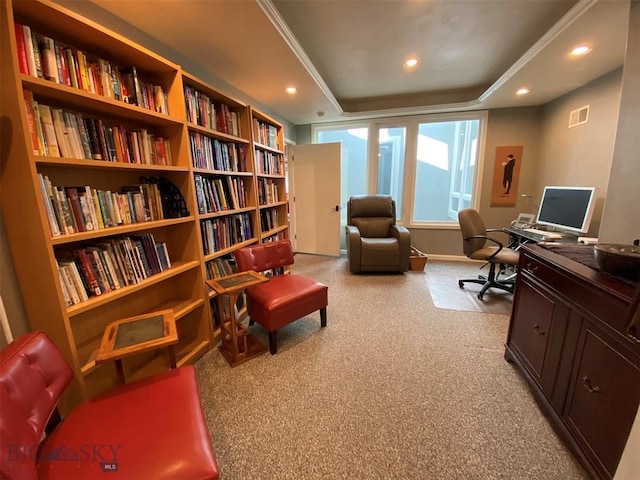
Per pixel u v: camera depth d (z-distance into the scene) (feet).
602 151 8.78
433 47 8.12
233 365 5.97
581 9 5.52
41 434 2.61
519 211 12.89
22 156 3.37
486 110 12.57
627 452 3.02
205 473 2.54
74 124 4.09
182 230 6.22
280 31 5.98
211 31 5.89
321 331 7.41
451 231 14.25
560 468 3.77
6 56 3.15
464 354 6.36
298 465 3.84
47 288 3.74
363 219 13.66
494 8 6.31
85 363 4.18
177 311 5.78
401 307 8.82
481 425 4.46
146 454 2.63
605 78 8.62
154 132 5.91
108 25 5.16
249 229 8.84
